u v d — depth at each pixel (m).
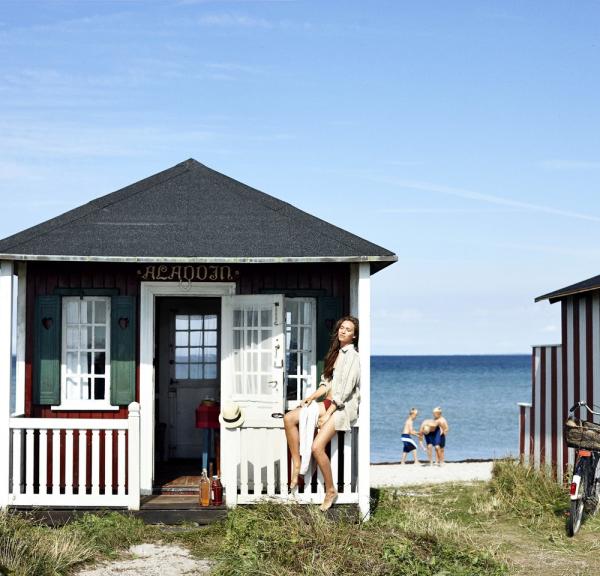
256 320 12.52
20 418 11.78
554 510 13.48
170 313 15.52
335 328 11.76
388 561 9.59
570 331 15.53
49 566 9.40
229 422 11.71
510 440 54.31
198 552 10.46
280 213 12.86
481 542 11.34
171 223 12.50
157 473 14.05
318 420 11.73
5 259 11.69
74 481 12.76
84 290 12.66
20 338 12.72
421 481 19.92
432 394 97.06
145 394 12.62
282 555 9.71
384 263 12.23
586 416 14.74
